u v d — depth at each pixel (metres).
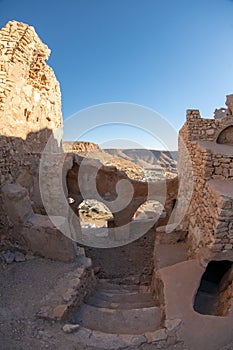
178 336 3.59
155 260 6.87
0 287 4.80
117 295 6.23
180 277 4.88
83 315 4.54
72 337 3.63
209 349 3.40
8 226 6.14
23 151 7.49
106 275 8.94
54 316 3.94
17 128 7.18
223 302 4.65
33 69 8.90
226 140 10.33
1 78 6.56
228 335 3.57
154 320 4.36
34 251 6.06
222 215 4.62
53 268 5.57
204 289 5.48
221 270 5.60
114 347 3.45
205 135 10.08
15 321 3.87
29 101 8.07
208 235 5.18
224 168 6.13
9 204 5.98
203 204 6.05
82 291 5.21
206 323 3.77
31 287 4.81
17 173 7.04
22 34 7.27
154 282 6.14
